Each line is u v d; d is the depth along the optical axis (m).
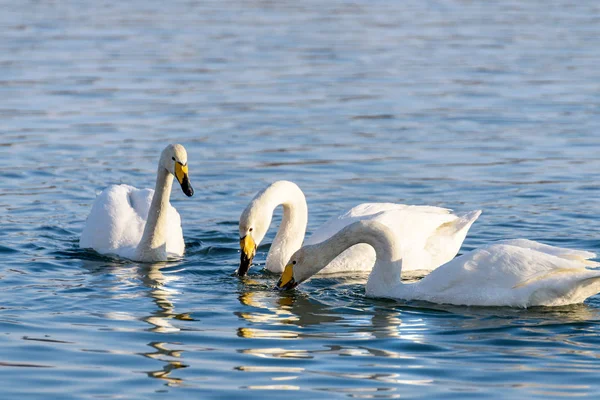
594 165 21.83
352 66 34.19
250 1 52.59
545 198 19.34
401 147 23.58
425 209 15.99
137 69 33.25
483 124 25.95
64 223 17.94
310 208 18.81
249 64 34.34
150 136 24.56
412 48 37.94
